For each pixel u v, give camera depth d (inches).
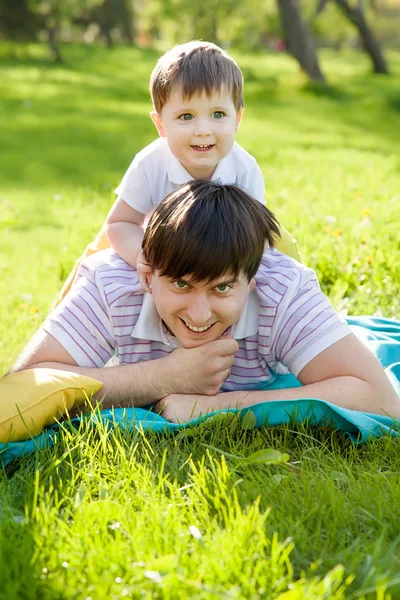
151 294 116.0
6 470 104.8
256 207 109.3
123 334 119.6
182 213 104.6
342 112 713.6
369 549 84.4
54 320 118.7
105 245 143.2
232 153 139.9
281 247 142.1
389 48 2150.6
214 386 118.3
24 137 531.8
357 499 93.7
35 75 903.1
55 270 238.8
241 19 1321.4
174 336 119.8
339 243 203.8
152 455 106.0
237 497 92.6
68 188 377.4
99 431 106.0
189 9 1306.6
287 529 86.6
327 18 1382.9
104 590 76.9
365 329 143.7
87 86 818.8
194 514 90.4
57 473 98.9
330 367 116.5
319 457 105.6
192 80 126.7
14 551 81.4
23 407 106.3
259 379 124.9
